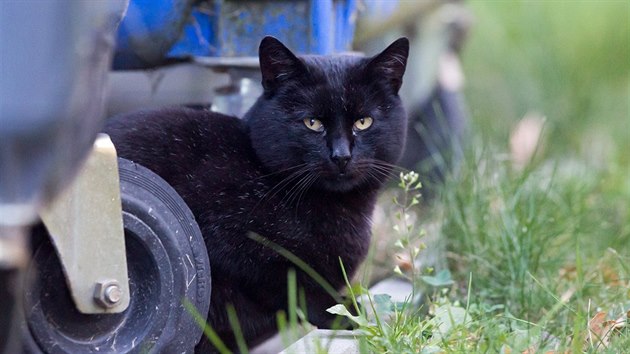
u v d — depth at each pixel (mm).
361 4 4484
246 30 3902
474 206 4410
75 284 2529
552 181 4641
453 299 3783
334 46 4066
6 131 2055
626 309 3350
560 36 8359
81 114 2176
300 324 3387
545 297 3670
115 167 2584
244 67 3928
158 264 2803
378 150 3531
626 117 7410
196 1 3842
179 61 4016
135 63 3959
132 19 3729
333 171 3357
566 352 2928
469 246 4168
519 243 4008
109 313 2645
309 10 3861
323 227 3379
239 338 2895
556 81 7664
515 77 7730
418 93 5594
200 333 2924
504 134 6113
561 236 4430
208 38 3918
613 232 4629
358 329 3121
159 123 3340
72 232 2500
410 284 4059
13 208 2066
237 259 3271
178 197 2893
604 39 8258
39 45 2109
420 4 5094
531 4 8547
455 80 6000
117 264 2615
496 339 2941
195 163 3314
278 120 3395
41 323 2527
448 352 2838
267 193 3324
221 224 3262
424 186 5152
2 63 2090
